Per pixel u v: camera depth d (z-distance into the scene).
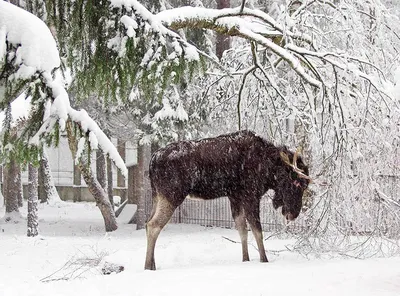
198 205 20.89
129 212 22.17
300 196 9.77
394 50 13.78
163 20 9.49
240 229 9.62
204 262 9.70
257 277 7.47
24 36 7.08
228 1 20.20
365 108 10.83
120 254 10.92
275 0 20.70
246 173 9.45
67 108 7.82
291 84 14.29
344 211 10.71
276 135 14.19
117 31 8.70
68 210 28.34
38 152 8.02
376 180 11.23
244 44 15.41
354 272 7.71
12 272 9.91
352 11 12.41
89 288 7.45
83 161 10.75
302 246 10.51
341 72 11.90
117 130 19.52
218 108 15.38
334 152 10.59
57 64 7.29
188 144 9.35
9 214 23.69
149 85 9.09
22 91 7.36
